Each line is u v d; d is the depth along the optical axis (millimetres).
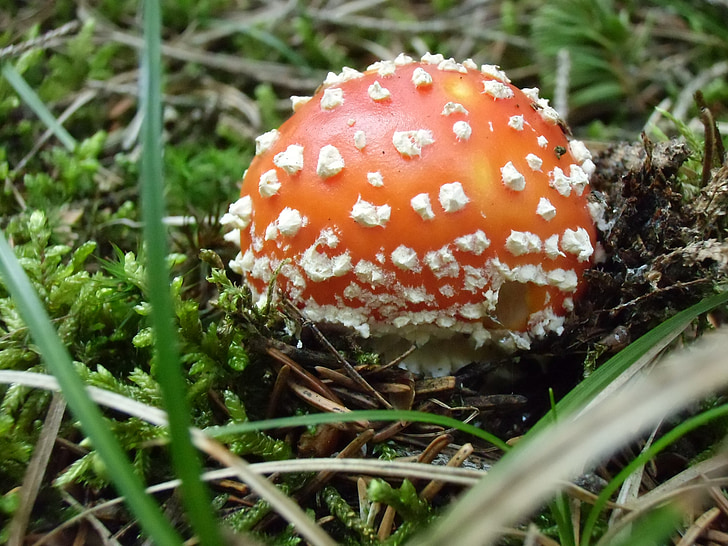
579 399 76
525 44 205
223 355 95
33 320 63
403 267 84
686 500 72
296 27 210
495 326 91
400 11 233
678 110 162
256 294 99
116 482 55
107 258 125
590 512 74
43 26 201
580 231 91
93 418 57
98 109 175
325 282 89
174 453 55
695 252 90
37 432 88
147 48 66
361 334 91
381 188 84
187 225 126
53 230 127
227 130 170
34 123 161
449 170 84
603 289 96
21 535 75
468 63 103
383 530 82
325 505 86
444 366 99
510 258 86
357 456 89
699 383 56
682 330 88
